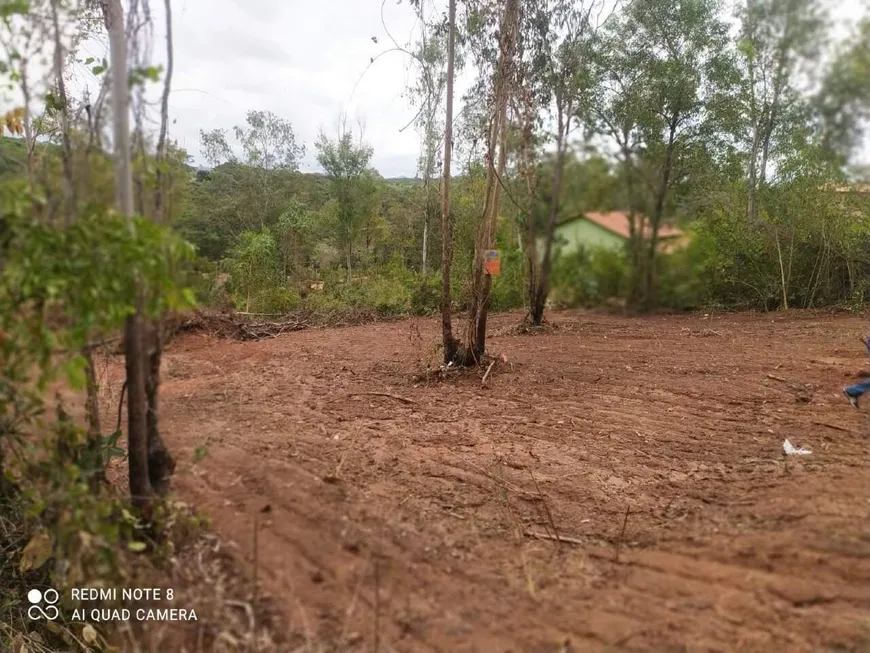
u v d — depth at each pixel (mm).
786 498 3439
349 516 3330
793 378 6363
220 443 4305
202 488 3508
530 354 8352
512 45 6793
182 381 6402
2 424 2525
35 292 2168
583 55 8734
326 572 2777
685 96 10109
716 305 12344
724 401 5801
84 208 2379
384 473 4254
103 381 5309
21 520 3113
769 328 9883
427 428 5336
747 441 4734
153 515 2797
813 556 2738
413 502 3766
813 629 2309
